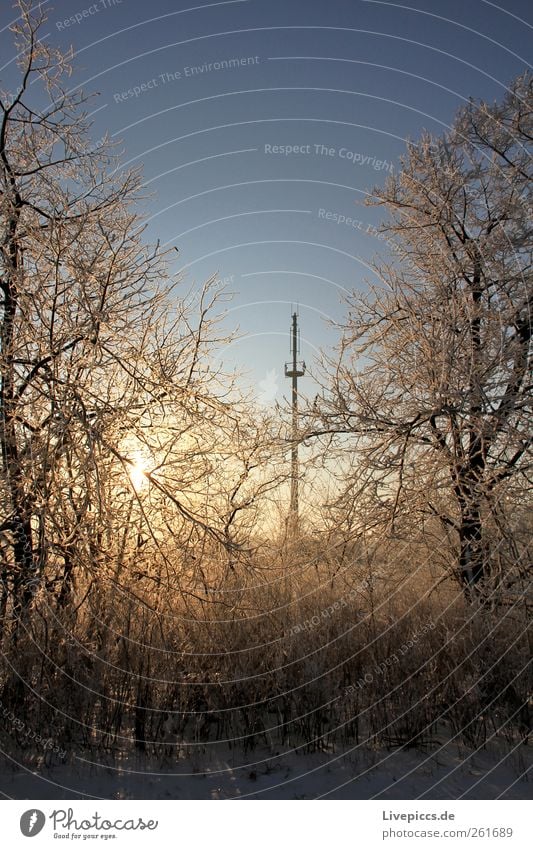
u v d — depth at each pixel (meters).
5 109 6.96
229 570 7.22
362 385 8.05
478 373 7.23
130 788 4.84
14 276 6.33
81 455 5.86
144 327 6.96
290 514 8.01
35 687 5.55
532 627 6.48
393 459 7.38
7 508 6.20
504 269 7.89
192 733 5.68
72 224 6.85
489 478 7.25
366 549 7.55
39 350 6.52
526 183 8.22
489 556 7.33
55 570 6.57
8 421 6.25
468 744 5.54
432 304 8.08
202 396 6.86
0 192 6.72
